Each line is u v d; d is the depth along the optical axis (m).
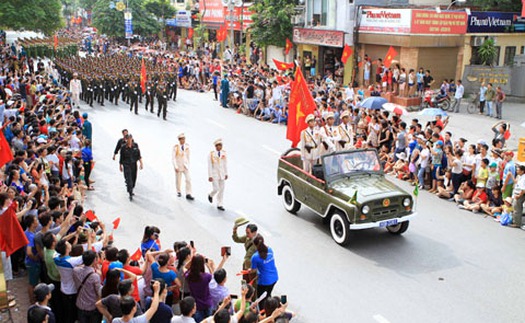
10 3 41.03
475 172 14.13
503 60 31.09
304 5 35.25
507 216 12.85
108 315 6.46
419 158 15.45
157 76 30.91
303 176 12.89
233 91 29.08
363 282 10.09
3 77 25.78
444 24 27.89
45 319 5.88
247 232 8.75
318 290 9.79
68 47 52.72
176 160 14.52
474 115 25.05
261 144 20.64
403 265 10.80
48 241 7.64
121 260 7.58
